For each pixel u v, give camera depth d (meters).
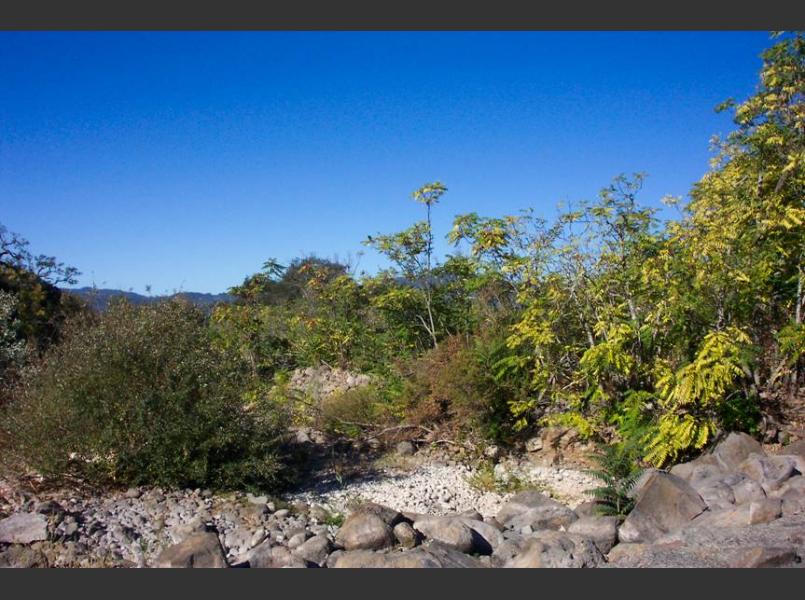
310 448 9.41
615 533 5.79
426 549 5.15
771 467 6.44
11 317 12.14
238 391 7.47
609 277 8.23
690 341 7.82
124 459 6.75
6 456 6.79
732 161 8.66
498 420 9.14
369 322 13.02
